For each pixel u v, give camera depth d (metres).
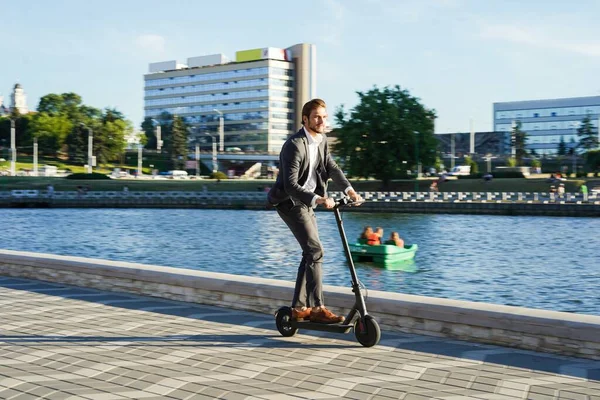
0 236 41.47
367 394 4.96
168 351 6.23
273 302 7.97
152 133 179.50
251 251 33.03
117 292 9.62
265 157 158.50
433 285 22.22
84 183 87.69
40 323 7.47
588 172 108.88
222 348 6.34
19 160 138.62
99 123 143.62
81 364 5.80
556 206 56.62
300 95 177.00
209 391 5.04
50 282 10.55
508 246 34.44
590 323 5.94
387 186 75.31
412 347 6.39
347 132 73.31
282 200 6.45
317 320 6.55
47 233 43.53
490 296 20.25
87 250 34.12
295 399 4.85
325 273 24.62
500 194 63.00
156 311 8.20
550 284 22.44
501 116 168.50
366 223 50.66
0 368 5.69
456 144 160.62
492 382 5.24
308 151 6.30
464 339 6.65
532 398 4.85
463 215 58.97
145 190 88.38
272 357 6.02
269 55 172.50
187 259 30.23
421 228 46.31
